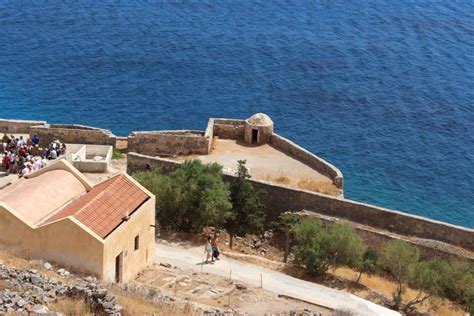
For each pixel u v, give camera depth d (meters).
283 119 115.88
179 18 161.25
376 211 64.31
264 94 124.69
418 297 51.94
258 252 63.56
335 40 150.62
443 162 104.31
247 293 45.75
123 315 32.22
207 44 146.00
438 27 159.12
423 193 96.12
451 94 126.38
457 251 59.62
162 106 117.88
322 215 65.69
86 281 37.59
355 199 93.50
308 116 117.31
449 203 94.31
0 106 112.62
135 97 120.25
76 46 140.62
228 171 75.12
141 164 72.56
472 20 164.00
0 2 165.38
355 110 119.94
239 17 163.75
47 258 42.72
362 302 47.22
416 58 142.12
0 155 70.56
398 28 158.25
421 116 118.25
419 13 168.38
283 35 152.75
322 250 55.44
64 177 48.97
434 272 53.22
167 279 46.81
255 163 81.69
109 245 42.44
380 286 54.38
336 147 107.31
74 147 78.56
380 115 118.38
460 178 100.31
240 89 126.12
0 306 30.11
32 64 130.12
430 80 132.00
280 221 65.88
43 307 30.47
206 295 44.28
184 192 61.94
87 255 42.12
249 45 146.25
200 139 83.12
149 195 48.62
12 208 43.62
